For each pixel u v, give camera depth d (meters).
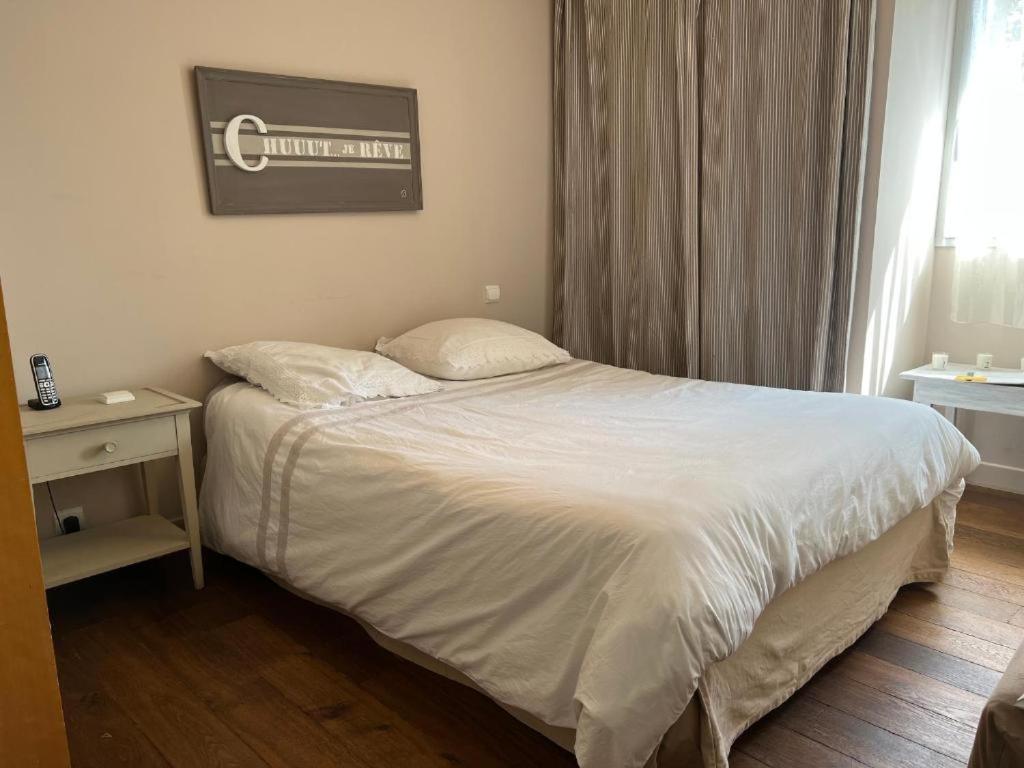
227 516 2.62
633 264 3.75
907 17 3.00
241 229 2.98
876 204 3.10
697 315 3.54
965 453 2.54
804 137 3.13
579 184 3.89
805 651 2.01
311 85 3.04
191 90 2.79
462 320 3.37
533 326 4.09
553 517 1.72
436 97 3.48
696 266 3.50
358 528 2.16
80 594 2.66
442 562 1.92
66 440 2.30
